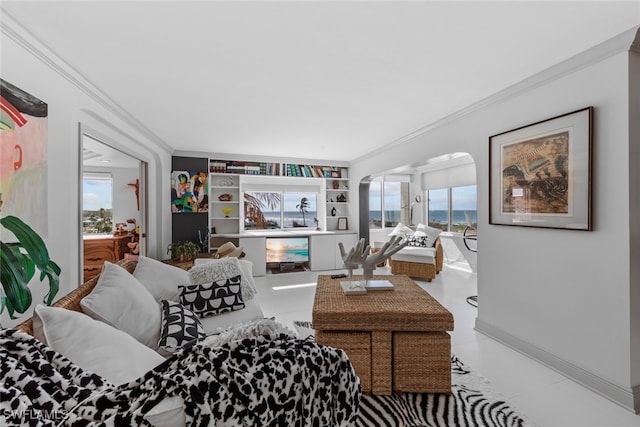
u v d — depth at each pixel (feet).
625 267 5.90
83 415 2.36
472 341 8.89
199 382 2.59
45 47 5.89
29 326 3.76
